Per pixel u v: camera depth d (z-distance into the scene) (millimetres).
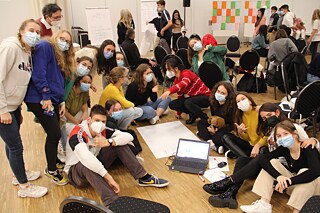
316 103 3045
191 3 9688
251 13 10125
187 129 3814
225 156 3115
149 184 2664
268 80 5152
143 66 3949
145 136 3648
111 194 2346
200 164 2930
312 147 2207
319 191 2150
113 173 2916
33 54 2316
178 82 3949
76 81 2945
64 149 3020
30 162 3115
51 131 2508
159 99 4238
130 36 5238
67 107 2996
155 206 1772
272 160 2309
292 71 4254
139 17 8867
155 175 2846
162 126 3928
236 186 2455
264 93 5180
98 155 2641
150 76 3918
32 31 2172
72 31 7902
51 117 2473
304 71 4172
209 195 2537
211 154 3176
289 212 2291
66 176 2783
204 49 4602
